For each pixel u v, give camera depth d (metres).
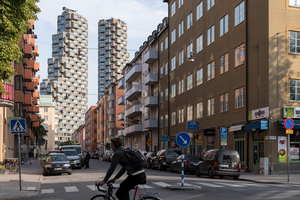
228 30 31.20
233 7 30.38
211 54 34.62
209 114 34.75
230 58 30.69
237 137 29.03
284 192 13.12
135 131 58.91
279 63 25.20
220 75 32.53
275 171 24.20
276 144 24.47
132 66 66.94
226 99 31.20
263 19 25.95
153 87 55.19
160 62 51.53
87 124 149.25
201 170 22.77
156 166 32.62
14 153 42.50
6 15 13.88
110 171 6.62
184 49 42.25
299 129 25.09
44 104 135.38
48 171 24.45
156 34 52.12
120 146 6.92
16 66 38.69
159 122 51.34
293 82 25.39
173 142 45.19
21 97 38.50
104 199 6.91
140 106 59.66
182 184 14.76
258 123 25.14
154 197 6.80
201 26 37.44
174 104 45.25
